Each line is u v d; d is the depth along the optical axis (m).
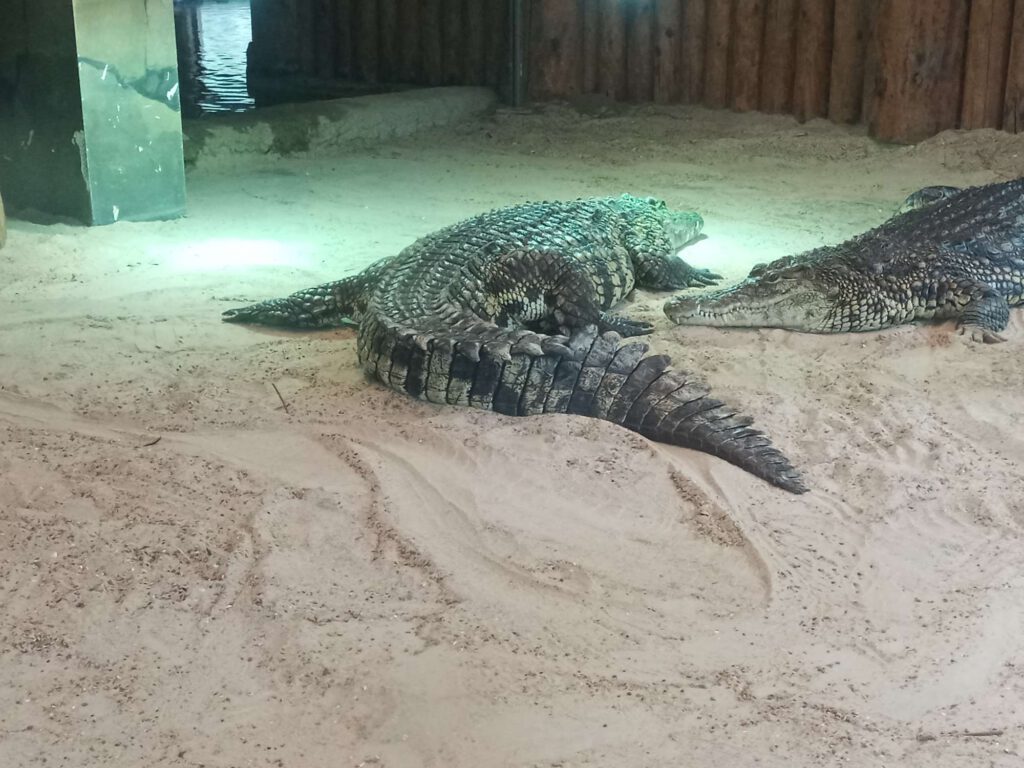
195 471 3.21
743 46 7.16
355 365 3.84
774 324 4.08
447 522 3.01
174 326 4.14
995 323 4.07
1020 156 6.15
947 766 2.29
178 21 13.21
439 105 7.69
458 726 2.42
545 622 2.69
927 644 2.63
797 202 5.78
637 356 3.48
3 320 4.17
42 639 2.63
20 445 3.32
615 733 2.40
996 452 3.31
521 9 7.88
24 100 5.29
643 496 3.09
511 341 3.46
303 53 9.11
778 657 2.60
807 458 3.27
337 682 2.53
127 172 5.34
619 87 7.77
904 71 6.51
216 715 2.46
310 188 6.11
